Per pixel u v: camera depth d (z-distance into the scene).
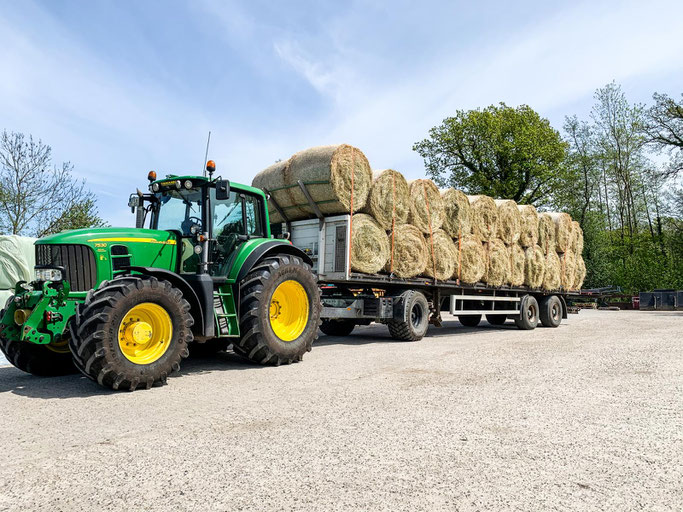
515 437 3.42
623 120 34.22
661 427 3.68
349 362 6.59
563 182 31.89
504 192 30.48
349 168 8.10
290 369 6.06
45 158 16.05
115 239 5.38
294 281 6.61
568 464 2.93
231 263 6.22
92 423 3.71
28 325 4.77
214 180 6.09
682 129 28.66
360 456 3.01
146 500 2.39
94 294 4.70
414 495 2.46
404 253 9.07
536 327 13.52
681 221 29.09
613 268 31.09
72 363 5.90
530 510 2.32
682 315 19.56
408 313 9.16
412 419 3.83
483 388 4.96
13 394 4.71
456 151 32.44
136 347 4.97
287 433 3.46
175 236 6.00
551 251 13.67
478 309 11.53
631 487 2.61
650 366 6.30
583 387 5.04
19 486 2.55
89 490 2.51
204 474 2.71
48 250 5.09
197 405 4.25
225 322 5.93
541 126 30.81
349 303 8.98
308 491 2.50
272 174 8.73
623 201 35.62
